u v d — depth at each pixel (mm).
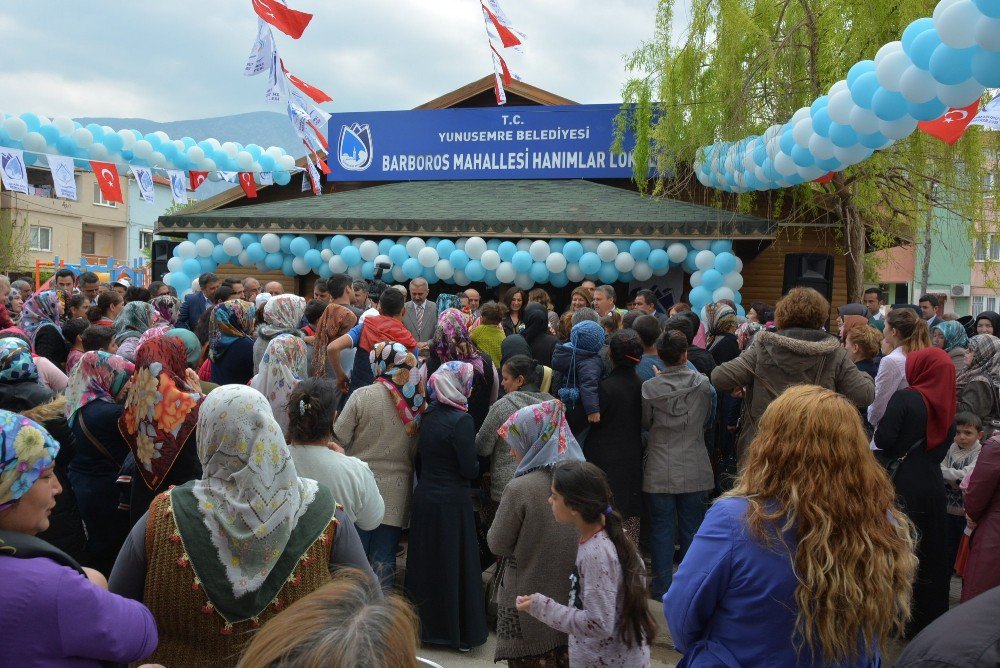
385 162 14961
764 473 2160
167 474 3646
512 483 3699
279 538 2367
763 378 4828
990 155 10617
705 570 2135
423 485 4746
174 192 13062
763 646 2066
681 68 11406
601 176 14039
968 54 5094
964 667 1480
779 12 11211
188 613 2283
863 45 10156
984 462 4125
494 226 11625
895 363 5133
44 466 2035
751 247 12984
